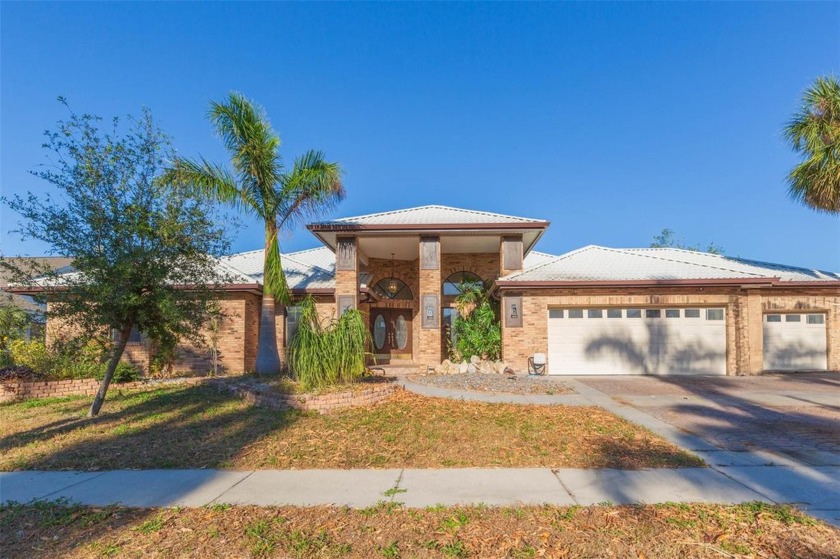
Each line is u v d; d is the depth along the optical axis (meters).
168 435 8.34
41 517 4.96
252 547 4.24
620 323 17.17
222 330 17.91
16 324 14.53
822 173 14.28
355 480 5.97
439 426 8.68
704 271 17.62
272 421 9.27
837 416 9.73
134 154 9.68
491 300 19.75
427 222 18.16
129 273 9.27
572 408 10.45
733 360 16.75
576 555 4.07
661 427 8.69
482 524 4.65
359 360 11.96
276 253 15.64
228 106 14.76
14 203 8.89
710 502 5.14
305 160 15.63
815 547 4.19
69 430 8.92
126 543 4.37
